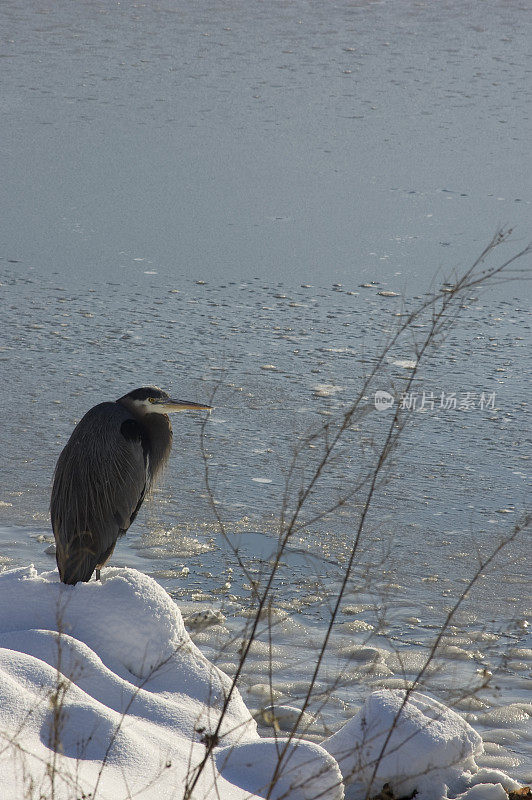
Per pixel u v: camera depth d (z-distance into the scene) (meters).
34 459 12.20
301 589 9.62
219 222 22.02
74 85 33.38
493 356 15.70
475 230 21.50
